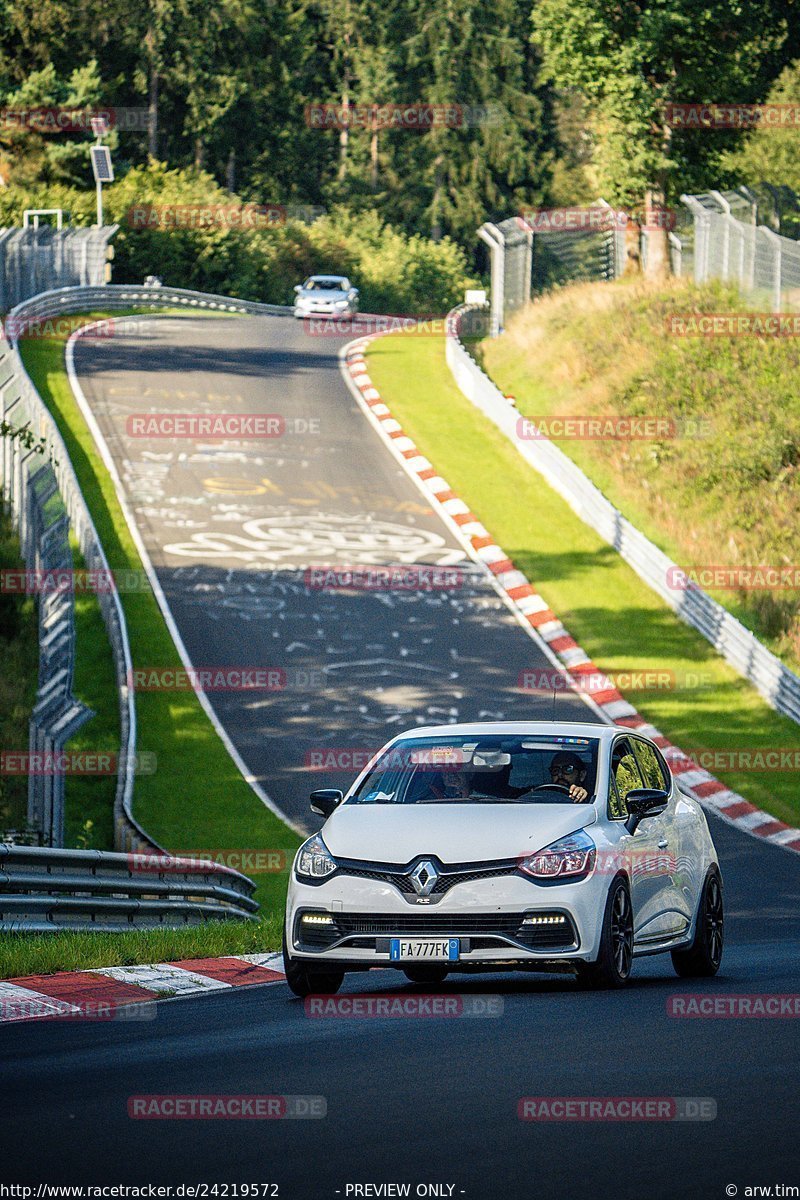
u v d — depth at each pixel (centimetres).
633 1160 2048
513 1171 1988
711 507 15062
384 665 11494
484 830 3803
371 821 3909
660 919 4128
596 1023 3209
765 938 6131
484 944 3681
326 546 13750
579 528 14662
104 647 11419
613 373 17950
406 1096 2433
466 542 14175
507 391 18825
